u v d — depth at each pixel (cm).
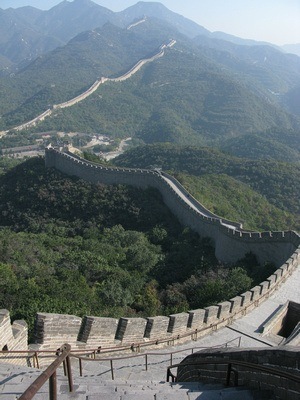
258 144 17075
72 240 4491
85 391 645
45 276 2761
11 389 633
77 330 1341
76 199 5934
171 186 5525
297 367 642
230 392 670
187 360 971
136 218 5278
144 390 685
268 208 7056
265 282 2166
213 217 4581
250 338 1797
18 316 1705
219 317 1861
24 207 6234
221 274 2811
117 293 2469
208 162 10388
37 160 7194
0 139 17238
